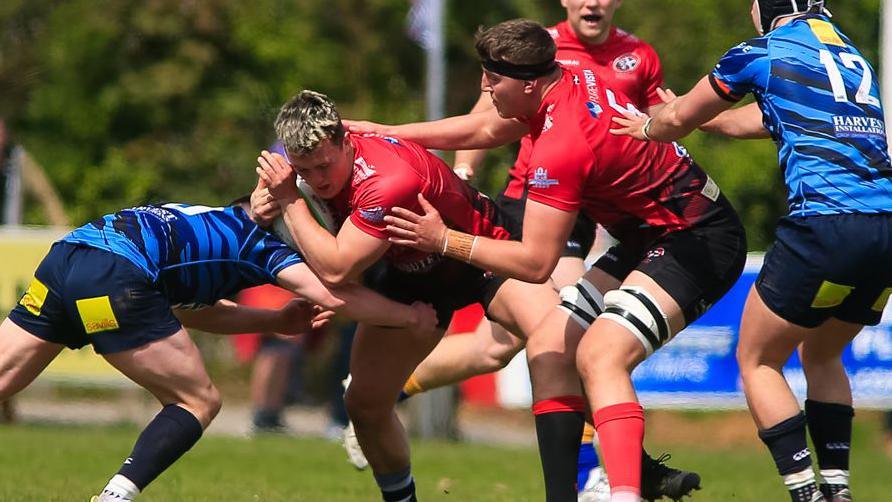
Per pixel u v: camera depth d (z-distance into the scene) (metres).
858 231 17.94
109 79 60.16
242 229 19.05
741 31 59.03
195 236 18.70
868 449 42.62
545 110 18.98
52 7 59.72
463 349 24.81
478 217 19.80
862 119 18.45
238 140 60.25
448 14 61.59
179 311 20.39
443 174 19.34
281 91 60.94
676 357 38.03
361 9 62.50
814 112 18.38
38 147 59.50
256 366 42.53
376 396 20.84
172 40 60.69
